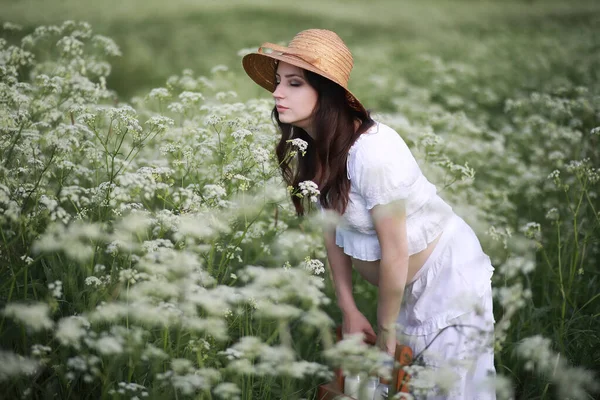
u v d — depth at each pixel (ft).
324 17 50.31
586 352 9.54
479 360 8.19
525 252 10.87
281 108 8.30
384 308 8.25
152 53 31.76
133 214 8.27
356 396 7.85
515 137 19.69
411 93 24.67
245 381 8.27
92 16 38.50
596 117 20.27
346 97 8.17
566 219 13.78
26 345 7.55
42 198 8.07
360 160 7.89
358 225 8.30
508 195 16.57
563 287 11.02
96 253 9.01
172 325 7.67
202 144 10.30
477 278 8.47
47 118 11.29
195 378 6.68
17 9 34.14
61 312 8.29
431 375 6.89
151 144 13.01
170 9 45.42
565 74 31.63
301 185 8.18
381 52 34.86
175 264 7.45
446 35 46.16
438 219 8.38
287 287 7.73
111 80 27.20
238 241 8.68
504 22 54.95
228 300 7.83
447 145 15.99
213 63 31.40
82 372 7.75
